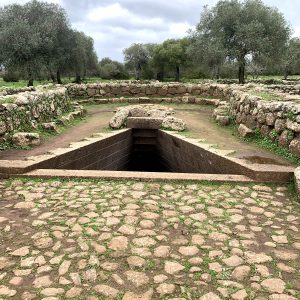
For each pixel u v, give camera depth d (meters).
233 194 4.81
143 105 12.70
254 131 7.74
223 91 14.19
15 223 3.93
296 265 3.15
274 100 7.68
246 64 26.27
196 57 29.66
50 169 5.68
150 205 4.41
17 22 24.84
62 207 4.35
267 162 5.80
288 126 6.32
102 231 3.73
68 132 8.95
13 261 3.19
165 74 52.47
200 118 11.08
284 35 25.06
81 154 7.10
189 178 5.27
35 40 24.58
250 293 2.75
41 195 4.75
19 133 7.14
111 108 13.67
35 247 3.42
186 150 7.81
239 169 5.61
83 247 3.41
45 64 26.61
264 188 5.02
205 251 3.36
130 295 2.72
